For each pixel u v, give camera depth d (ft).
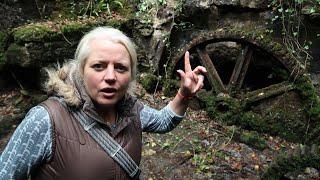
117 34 4.99
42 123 4.60
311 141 14.57
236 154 14.01
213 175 12.84
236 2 17.11
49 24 17.16
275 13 16.58
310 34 15.93
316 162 12.66
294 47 16.16
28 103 16.94
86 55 4.86
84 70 4.90
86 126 4.78
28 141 4.56
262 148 14.34
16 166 4.56
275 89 15.52
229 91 16.34
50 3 18.94
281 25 16.48
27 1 18.25
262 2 16.72
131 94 5.44
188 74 5.82
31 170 4.66
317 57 15.93
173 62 17.63
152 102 17.29
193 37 18.43
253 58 17.20
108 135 4.90
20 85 17.37
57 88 4.81
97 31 4.99
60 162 4.62
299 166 12.63
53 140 4.58
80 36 17.26
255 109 15.89
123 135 5.15
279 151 14.23
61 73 5.01
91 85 4.84
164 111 6.17
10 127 15.48
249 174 12.91
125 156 4.97
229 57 17.85
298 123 14.99
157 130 6.17
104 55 4.80
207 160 13.61
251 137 14.74
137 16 18.70
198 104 16.93
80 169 4.64
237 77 16.30
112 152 4.85
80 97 4.84
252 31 16.74
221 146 14.46
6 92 17.90
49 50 16.38
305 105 14.93
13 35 16.75
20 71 17.30
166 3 18.21
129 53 5.02
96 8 19.30
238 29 16.48
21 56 16.11
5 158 4.60
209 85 18.37
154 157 13.75
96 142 4.81
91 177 4.68
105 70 4.83
